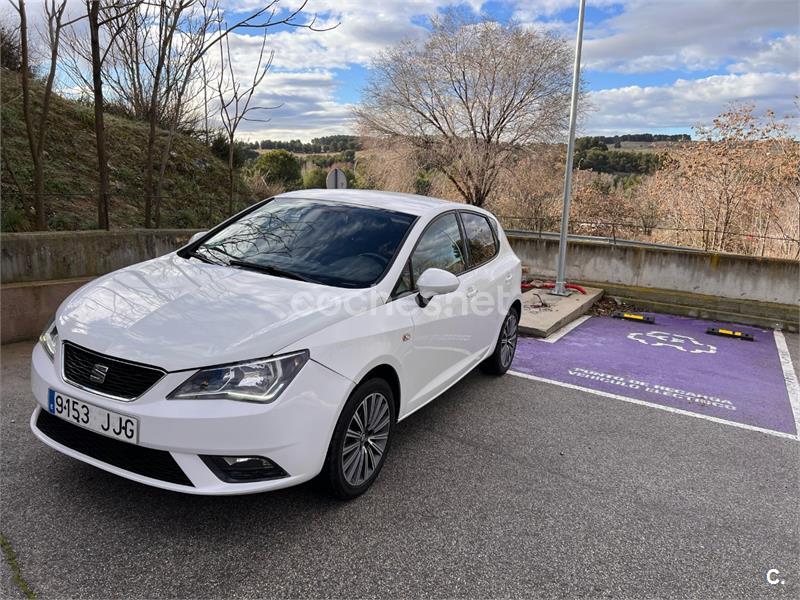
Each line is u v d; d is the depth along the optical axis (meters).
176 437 2.29
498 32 19.59
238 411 2.33
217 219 11.02
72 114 11.42
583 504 3.15
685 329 8.20
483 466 3.52
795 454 4.07
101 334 2.54
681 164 15.94
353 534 2.68
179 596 2.19
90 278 5.59
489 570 2.51
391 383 3.28
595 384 5.41
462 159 20.05
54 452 3.18
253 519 2.73
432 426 4.11
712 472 3.69
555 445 3.93
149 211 7.97
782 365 6.57
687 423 4.56
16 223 6.98
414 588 2.35
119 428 2.36
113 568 2.31
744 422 4.67
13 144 9.23
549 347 6.75
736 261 8.99
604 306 9.38
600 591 2.44
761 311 8.71
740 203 14.61
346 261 3.39
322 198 4.11
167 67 8.32
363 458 3.00
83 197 9.00
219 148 15.01
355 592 2.30
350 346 2.75
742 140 14.56
